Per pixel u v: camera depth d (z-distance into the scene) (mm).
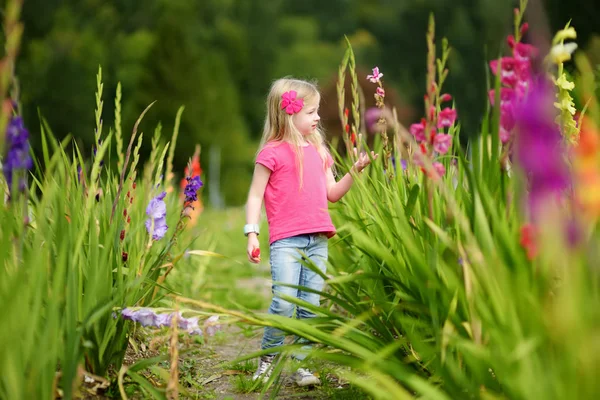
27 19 29406
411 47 49125
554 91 2584
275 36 49125
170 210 4746
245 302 5926
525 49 2322
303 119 3848
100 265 2789
